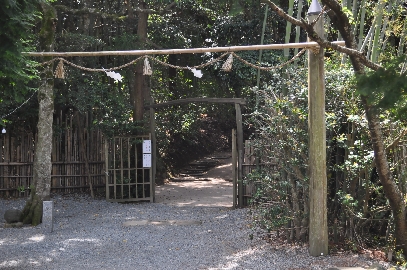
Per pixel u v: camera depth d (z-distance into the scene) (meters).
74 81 11.27
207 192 13.70
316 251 5.93
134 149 11.77
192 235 7.62
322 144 5.94
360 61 4.65
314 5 5.84
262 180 6.91
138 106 12.10
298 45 5.84
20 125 11.62
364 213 5.97
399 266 5.37
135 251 6.61
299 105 6.53
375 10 7.24
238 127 10.27
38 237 7.55
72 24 12.79
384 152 5.22
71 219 9.09
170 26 13.93
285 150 6.40
